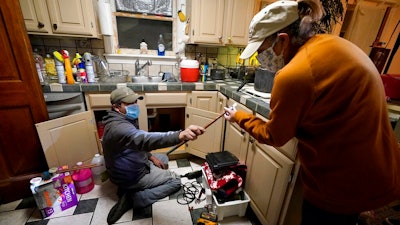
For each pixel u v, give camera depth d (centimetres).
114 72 206
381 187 65
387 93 110
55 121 147
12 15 119
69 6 163
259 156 124
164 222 133
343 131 59
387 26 216
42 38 189
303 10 66
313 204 78
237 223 134
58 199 135
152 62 224
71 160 161
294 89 57
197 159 213
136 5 205
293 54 71
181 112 246
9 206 143
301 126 68
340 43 59
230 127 166
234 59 248
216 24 199
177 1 216
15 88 132
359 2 206
